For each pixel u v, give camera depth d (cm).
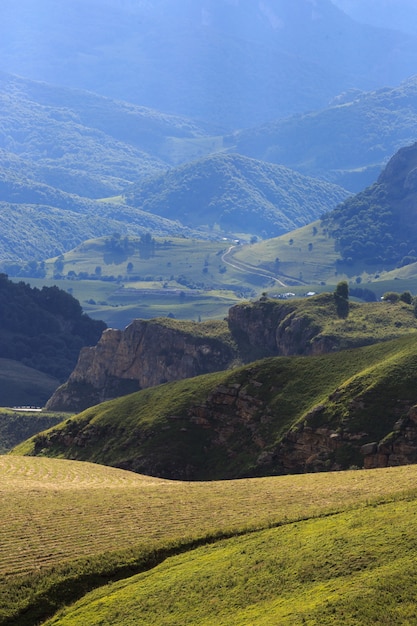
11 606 9506
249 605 8462
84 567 10225
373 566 8375
